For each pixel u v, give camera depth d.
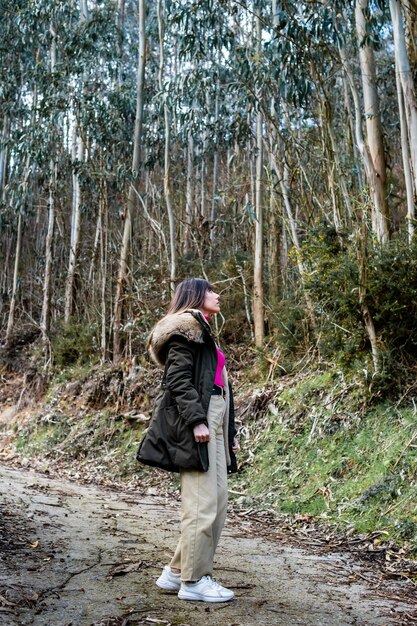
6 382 15.54
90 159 13.41
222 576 3.75
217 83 13.34
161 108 12.53
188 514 3.15
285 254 11.92
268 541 5.25
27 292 19.22
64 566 3.57
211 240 14.05
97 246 15.22
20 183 15.44
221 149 15.02
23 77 16.36
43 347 14.96
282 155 10.15
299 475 7.10
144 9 13.51
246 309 11.12
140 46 13.45
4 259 19.97
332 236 7.87
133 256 13.37
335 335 7.76
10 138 15.70
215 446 3.22
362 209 7.50
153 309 12.18
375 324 7.25
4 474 8.12
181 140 14.82
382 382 7.11
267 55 9.41
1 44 16.09
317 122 9.36
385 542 5.21
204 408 3.15
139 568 3.66
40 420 12.52
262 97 10.40
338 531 5.72
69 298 15.20
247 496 7.18
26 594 3.03
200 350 3.25
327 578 3.99
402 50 7.52
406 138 7.88
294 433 7.85
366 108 8.53
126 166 13.26
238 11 11.38
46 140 14.12
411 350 7.27
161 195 15.05
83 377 12.74
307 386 8.47
